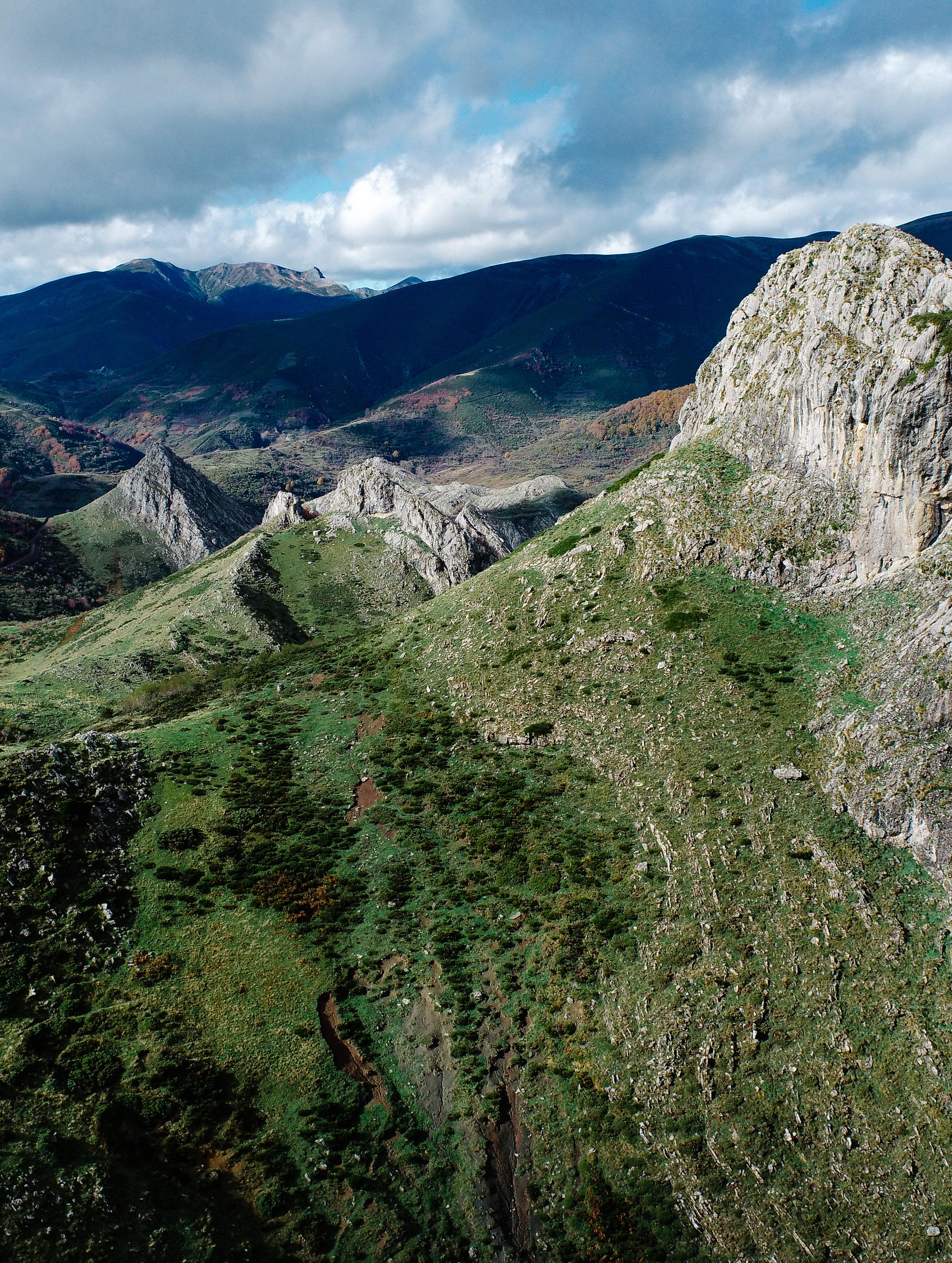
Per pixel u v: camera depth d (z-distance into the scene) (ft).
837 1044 198.70
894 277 343.05
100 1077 191.01
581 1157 192.95
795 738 273.33
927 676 253.03
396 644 423.64
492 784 300.20
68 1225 155.43
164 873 262.06
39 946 225.97
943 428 297.33
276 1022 217.56
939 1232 168.76
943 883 223.30
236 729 356.18
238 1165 182.60
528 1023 220.64
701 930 227.81
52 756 288.10
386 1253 172.76
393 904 257.14
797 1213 176.45
